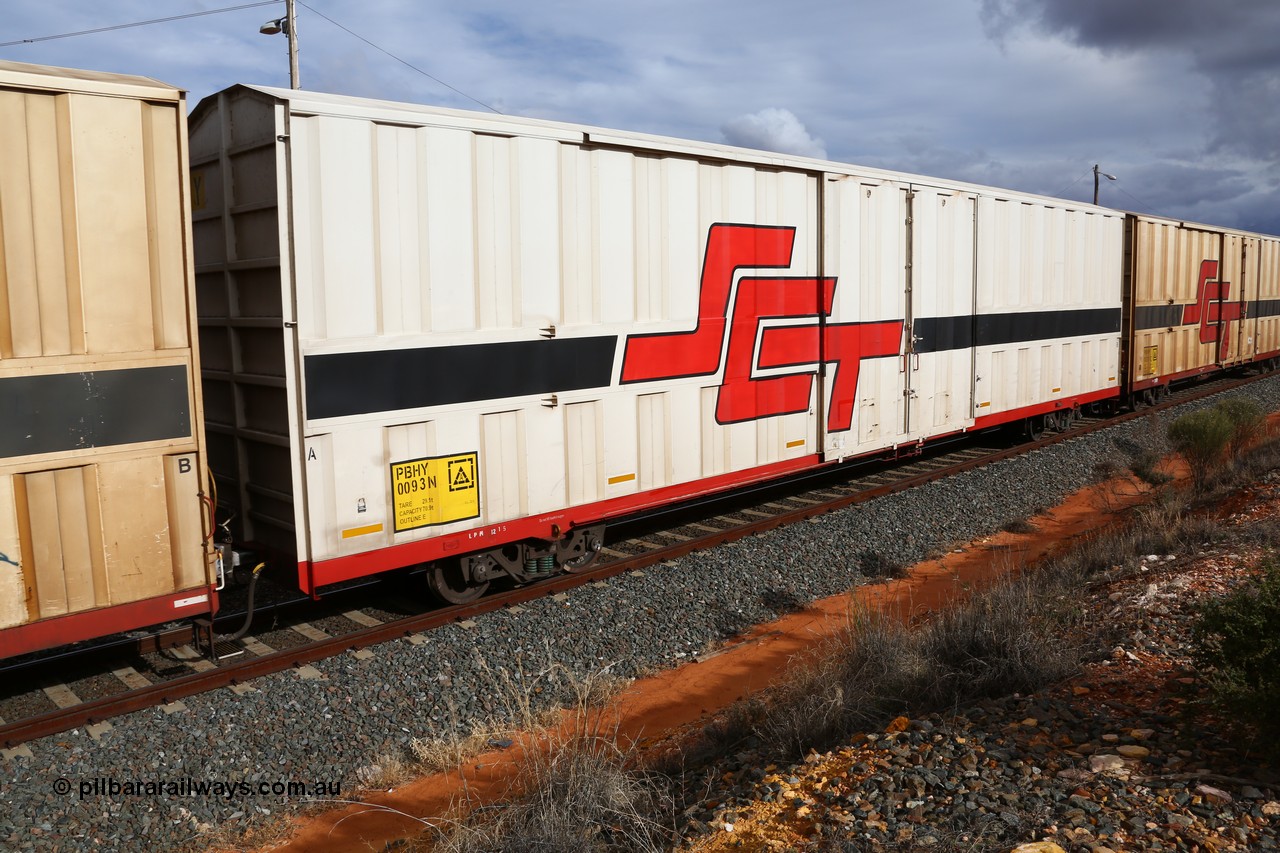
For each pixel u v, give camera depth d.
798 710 5.36
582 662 6.96
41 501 5.45
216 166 7.12
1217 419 12.00
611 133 8.09
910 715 5.28
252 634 7.34
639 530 10.63
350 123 6.46
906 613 8.15
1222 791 3.80
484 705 6.25
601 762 4.74
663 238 8.83
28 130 5.27
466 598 7.93
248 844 4.78
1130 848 3.45
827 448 10.99
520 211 7.54
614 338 8.41
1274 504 9.53
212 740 5.59
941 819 3.80
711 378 9.48
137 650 6.93
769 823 4.04
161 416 5.88
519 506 7.79
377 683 6.37
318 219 6.36
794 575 9.05
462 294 7.21
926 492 12.12
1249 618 4.33
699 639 7.58
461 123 7.07
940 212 12.66
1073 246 16.05
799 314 10.45
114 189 5.58
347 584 8.65
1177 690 4.99
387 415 6.82
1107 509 11.89
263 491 6.97
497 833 4.22
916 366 12.41
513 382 7.61
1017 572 8.66
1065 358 16.14
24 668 6.53
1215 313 22.70
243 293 6.95
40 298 5.36
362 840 4.76
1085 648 6.00
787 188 10.18
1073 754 4.32
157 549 5.94
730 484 9.84
